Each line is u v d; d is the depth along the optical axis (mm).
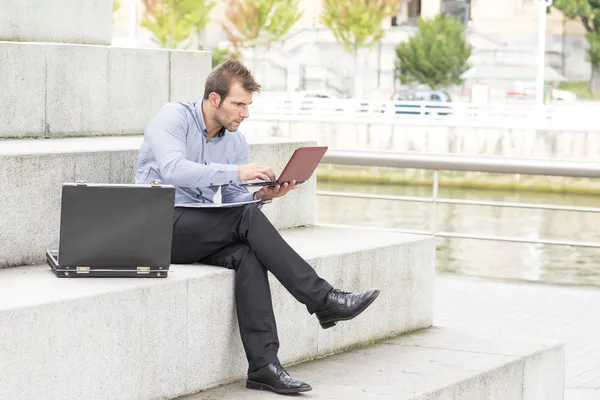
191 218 5727
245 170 5750
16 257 5652
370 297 5605
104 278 5273
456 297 10828
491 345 6934
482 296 10914
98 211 5223
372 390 5668
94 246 5242
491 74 63000
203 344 5492
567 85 65625
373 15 62844
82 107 7738
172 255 5777
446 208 33469
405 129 41812
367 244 6926
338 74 68062
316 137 42812
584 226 29672
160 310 5203
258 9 65375
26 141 7055
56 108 7539
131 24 42781
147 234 5277
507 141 40531
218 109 5891
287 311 6117
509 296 10961
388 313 7023
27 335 4551
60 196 5883
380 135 42094
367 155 11250
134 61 8133
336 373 6027
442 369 6211
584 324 9711
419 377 6000
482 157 10977
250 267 5582
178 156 5762
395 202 34688
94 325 4855
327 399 5453
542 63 44406
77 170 6016
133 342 5066
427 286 7430
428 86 64875
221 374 5648
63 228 5219
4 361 4461
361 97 64688
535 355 6770
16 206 5629
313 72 68375
